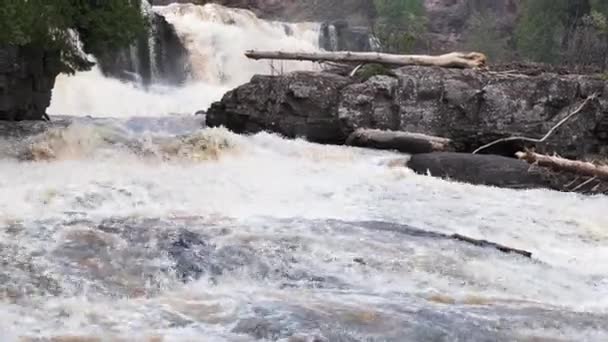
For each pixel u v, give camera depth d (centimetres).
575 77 1761
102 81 2911
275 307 655
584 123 1723
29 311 637
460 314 656
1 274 717
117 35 1952
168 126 1991
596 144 1734
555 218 1136
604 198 1332
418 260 827
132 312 643
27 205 1002
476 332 613
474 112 1773
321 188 1251
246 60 3812
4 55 1695
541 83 1748
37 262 754
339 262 806
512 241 987
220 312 646
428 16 5275
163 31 3516
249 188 1212
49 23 1677
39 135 1459
